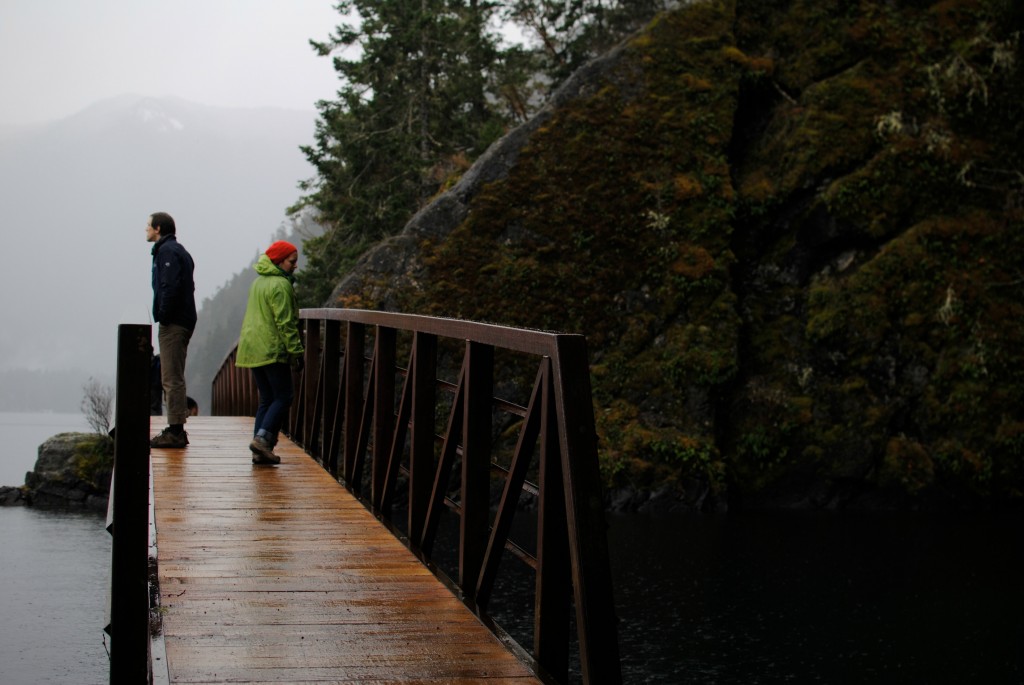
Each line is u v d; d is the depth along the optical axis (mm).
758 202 19422
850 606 10289
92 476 18422
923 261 18594
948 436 17984
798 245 19312
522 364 18391
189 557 4914
